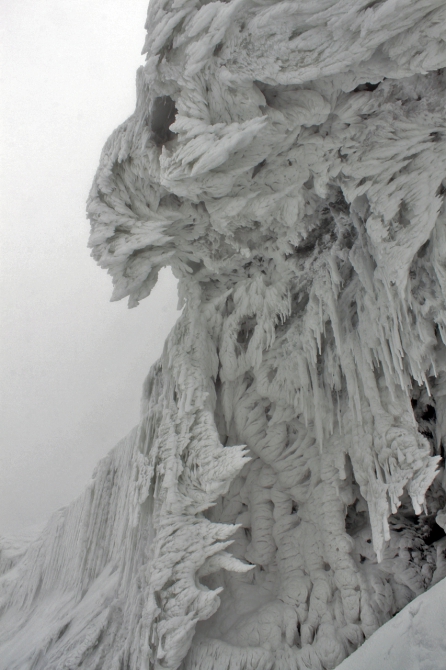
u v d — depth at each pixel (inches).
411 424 330.6
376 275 331.9
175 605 311.9
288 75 255.3
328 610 328.5
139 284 386.9
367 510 374.3
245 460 348.2
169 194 349.7
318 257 375.6
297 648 316.2
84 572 538.6
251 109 281.7
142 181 337.7
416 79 269.1
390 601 316.2
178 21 262.1
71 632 404.8
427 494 375.2
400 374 326.0
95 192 338.3
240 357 427.2
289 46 245.3
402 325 336.2
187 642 310.0
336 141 305.0
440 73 264.8
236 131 272.8
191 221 367.2
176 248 395.2
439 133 283.0
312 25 236.8
